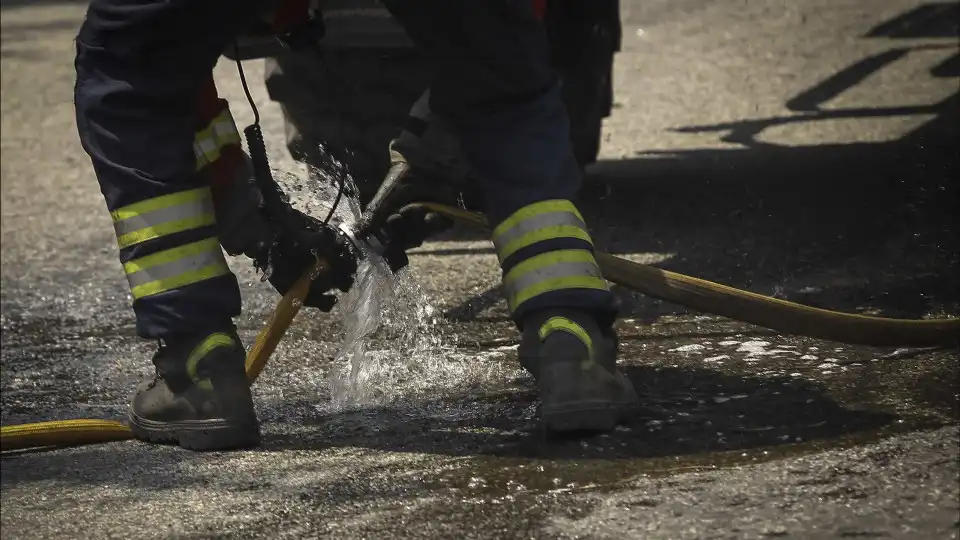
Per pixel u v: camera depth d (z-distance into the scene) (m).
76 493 8.40
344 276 9.96
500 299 13.72
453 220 10.73
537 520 7.28
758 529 6.91
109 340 13.62
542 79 9.03
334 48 14.66
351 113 14.75
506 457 8.40
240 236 9.86
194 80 8.85
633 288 9.47
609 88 18.42
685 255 15.23
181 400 9.12
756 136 24.73
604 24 17.30
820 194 18.08
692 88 31.38
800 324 9.55
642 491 7.55
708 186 19.75
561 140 9.07
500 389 10.22
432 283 14.80
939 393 9.02
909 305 12.21
